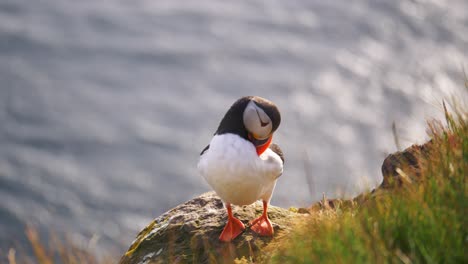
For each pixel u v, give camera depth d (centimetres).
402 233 481
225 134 609
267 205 661
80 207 4009
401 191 532
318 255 484
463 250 450
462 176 510
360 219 514
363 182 613
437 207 485
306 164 613
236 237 640
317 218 563
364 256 462
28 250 3256
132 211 4062
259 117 598
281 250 550
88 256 796
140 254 664
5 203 3909
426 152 605
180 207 716
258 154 618
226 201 638
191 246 645
